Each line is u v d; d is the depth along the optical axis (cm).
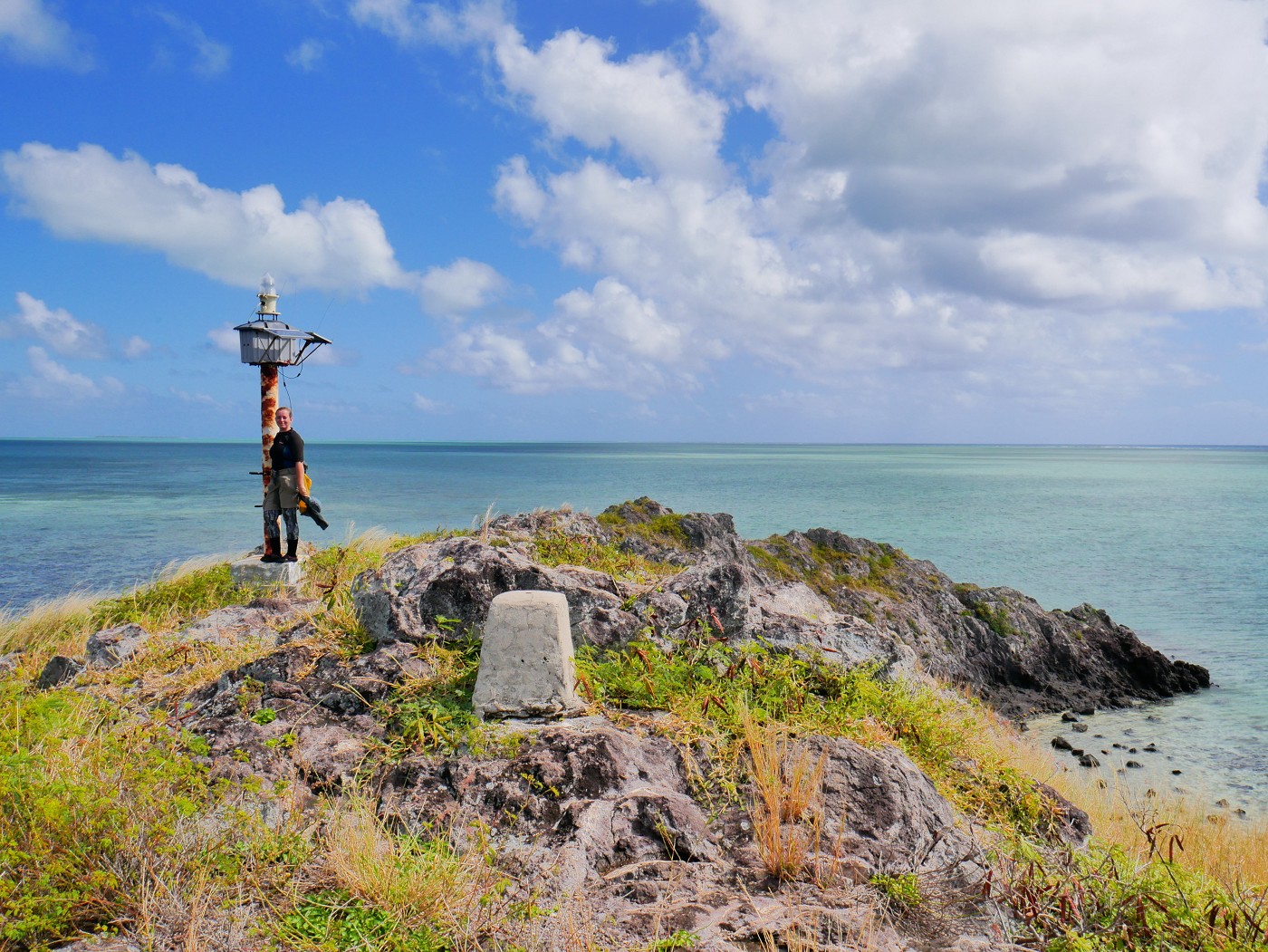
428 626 653
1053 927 403
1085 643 1919
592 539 1185
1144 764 1360
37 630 1269
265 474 1218
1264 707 1698
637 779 478
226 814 422
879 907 402
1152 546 3994
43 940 349
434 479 8944
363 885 379
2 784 391
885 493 7594
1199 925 405
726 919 377
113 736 519
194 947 334
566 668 555
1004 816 562
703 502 6216
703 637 648
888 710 621
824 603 888
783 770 486
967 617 1959
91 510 5116
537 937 350
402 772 487
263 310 1209
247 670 642
